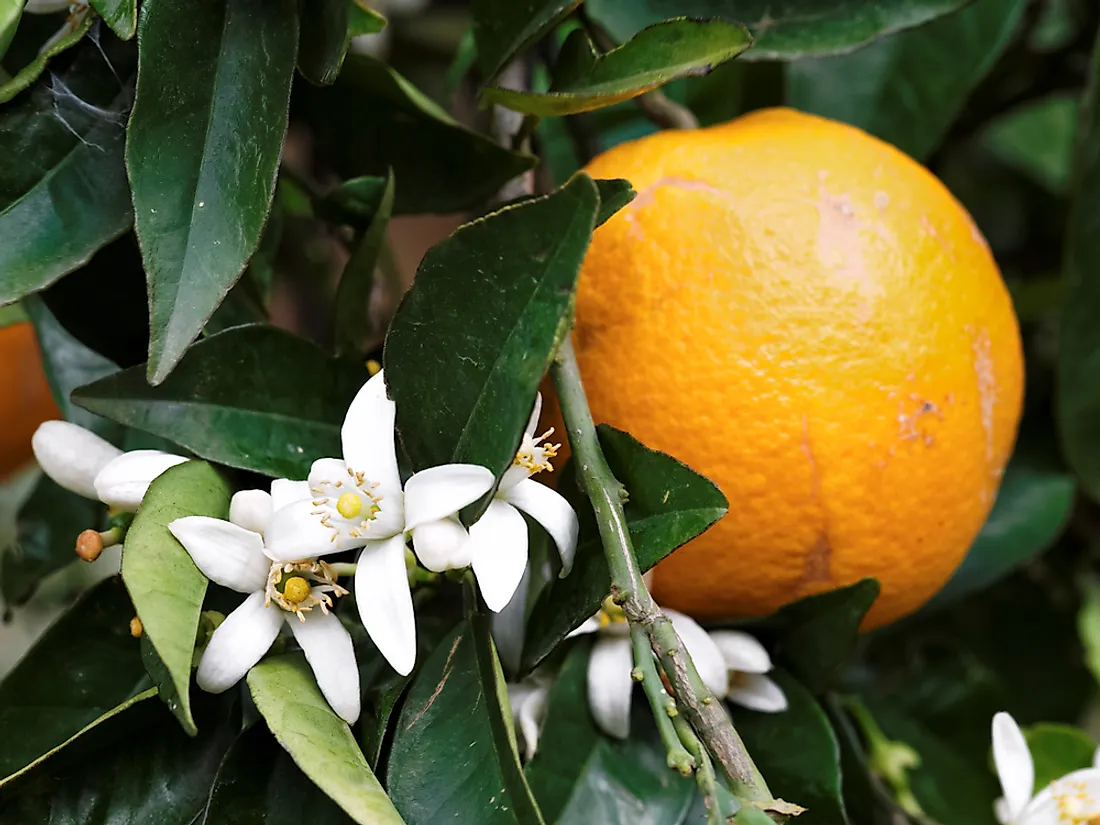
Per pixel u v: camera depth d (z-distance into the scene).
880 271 0.21
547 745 0.20
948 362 0.21
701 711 0.17
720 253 0.21
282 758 0.19
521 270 0.17
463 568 0.18
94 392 0.19
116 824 0.19
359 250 0.21
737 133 0.22
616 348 0.21
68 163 0.20
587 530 0.19
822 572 0.21
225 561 0.18
